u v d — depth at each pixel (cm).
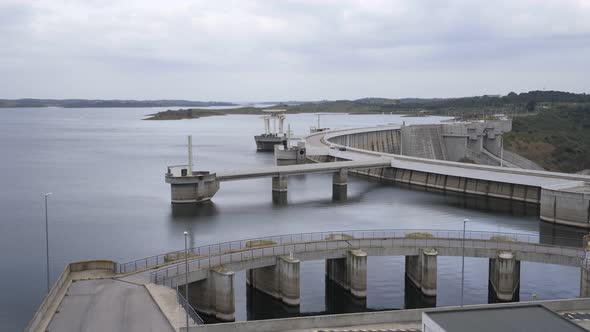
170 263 7106
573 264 7812
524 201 15638
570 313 5941
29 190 16988
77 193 16512
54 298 5716
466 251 8119
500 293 7812
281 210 14425
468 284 8638
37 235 11694
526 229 12388
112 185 18050
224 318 6850
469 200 16075
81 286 6216
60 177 19775
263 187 18088
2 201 15188
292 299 7375
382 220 13312
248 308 7588
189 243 11038
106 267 6806
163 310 5509
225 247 10419
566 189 13238
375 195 16938
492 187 16575
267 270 7775
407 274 8569
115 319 5272
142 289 6138
